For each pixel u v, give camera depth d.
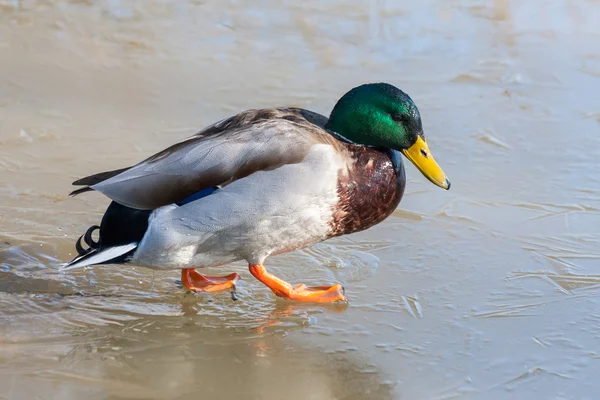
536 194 11.89
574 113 14.40
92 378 7.95
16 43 15.91
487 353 8.46
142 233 8.73
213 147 8.61
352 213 9.00
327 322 9.03
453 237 10.78
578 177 12.36
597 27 17.70
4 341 8.49
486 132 13.72
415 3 18.58
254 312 9.25
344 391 7.92
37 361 8.20
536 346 8.57
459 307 9.29
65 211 11.27
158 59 15.79
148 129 13.55
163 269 9.14
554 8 18.53
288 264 10.20
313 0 18.52
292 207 8.62
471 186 12.13
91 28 16.70
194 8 17.88
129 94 14.61
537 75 15.75
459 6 18.53
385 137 9.20
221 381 8.02
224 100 14.55
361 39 16.92
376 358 8.41
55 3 17.52
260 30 17.11
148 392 7.79
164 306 9.35
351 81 15.34
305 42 16.73
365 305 9.34
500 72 15.84
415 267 10.12
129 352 8.41
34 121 13.55
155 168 8.64
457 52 16.56
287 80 15.32
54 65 15.31
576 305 9.31
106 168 12.36
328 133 9.13
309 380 8.08
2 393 7.65
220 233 8.74
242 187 8.54
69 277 9.84
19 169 12.21
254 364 8.31
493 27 17.61
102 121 13.71
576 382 8.01
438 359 8.39
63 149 12.83
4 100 14.10
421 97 14.88
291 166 8.54
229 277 9.84
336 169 8.73
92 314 9.09
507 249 10.49
